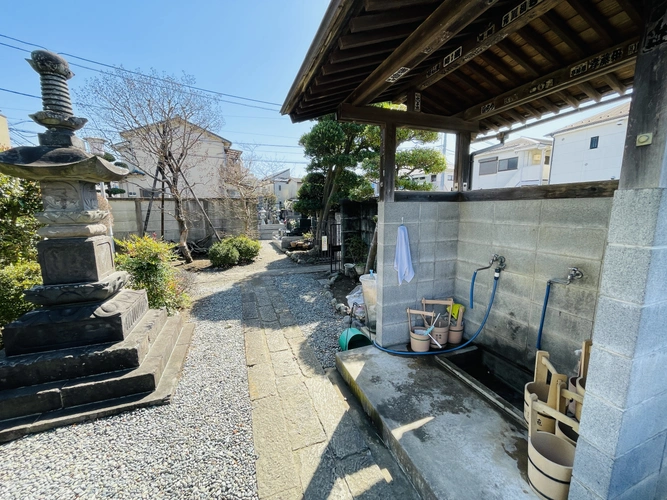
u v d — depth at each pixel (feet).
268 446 6.15
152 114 23.52
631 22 6.20
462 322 9.64
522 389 7.81
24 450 6.12
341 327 12.57
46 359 7.30
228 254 24.11
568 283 6.64
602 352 3.62
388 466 5.67
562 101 9.71
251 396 7.86
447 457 5.25
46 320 7.70
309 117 9.41
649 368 3.49
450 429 5.94
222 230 30.83
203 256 29.07
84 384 7.26
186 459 5.85
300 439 6.34
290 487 5.22
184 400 7.69
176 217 26.04
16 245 11.71
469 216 9.48
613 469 3.53
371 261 17.38
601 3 5.98
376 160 22.20
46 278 8.12
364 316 12.31
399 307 9.52
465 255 9.73
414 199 9.23
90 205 8.76
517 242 7.91
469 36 6.32
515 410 6.28
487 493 4.56
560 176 32.76
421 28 4.95
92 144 26.35
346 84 7.41
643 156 3.20
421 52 5.22
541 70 8.07
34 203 11.96
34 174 7.61
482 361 9.13
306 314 14.16
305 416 7.07
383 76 6.37
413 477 5.17
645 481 3.94
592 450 3.75
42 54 7.68
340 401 7.63
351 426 6.72
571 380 5.37
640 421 3.61
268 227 47.29
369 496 5.03
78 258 8.35
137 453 6.02
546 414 4.82
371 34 5.15
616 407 3.46
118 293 9.59
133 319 9.16
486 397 6.88
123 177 9.02
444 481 4.78
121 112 23.00
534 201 7.38
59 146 8.08
